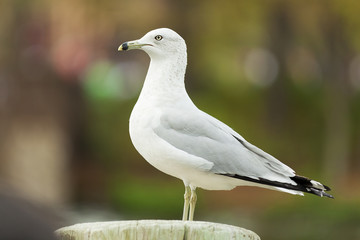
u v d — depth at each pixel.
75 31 19.34
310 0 20.38
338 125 21.56
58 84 19.42
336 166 21.28
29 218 1.17
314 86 25.84
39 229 1.17
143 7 20.42
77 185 20.59
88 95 22.33
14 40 18.88
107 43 20.67
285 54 24.06
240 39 23.47
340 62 21.56
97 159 22.66
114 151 22.89
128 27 20.73
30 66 19.05
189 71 24.39
